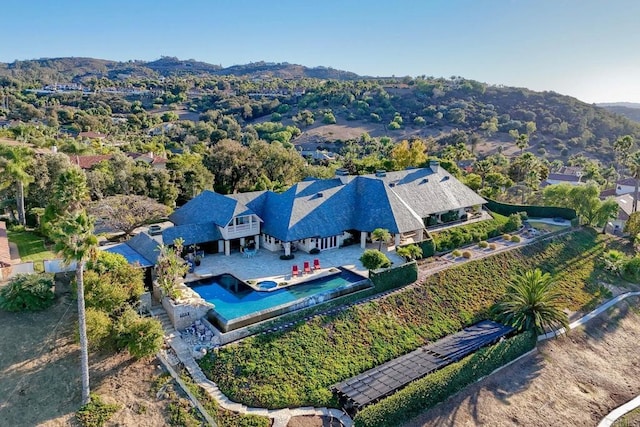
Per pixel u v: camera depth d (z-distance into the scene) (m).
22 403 27.56
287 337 36.69
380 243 53.69
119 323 31.98
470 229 63.84
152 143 128.62
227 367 32.97
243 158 89.38
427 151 153.38
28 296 34.25
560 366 42.00
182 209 57.44
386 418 30.58
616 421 35.72
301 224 52.25
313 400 32.31
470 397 35.84
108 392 29.23
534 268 57.53
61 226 26.47
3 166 54.44
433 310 45.25
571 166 156.38
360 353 37.62
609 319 51.47
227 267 48.38
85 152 93.88
